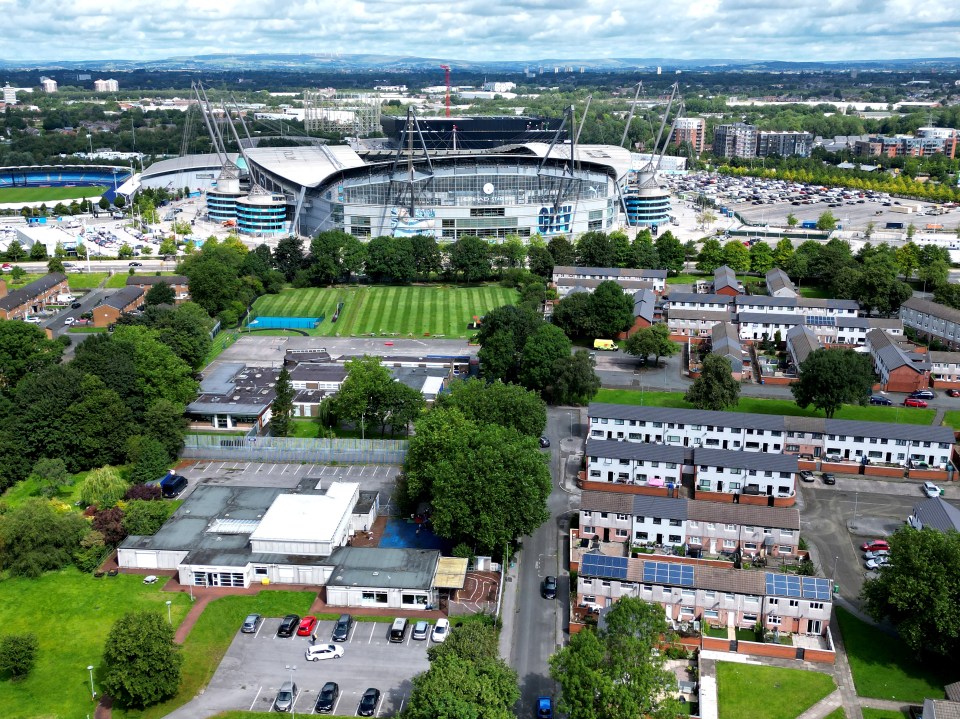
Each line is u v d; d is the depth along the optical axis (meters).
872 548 159.88
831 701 121.00
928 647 126.62
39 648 131.12
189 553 150.88
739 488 179.62
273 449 197.00
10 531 150.50
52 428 188.00
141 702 119.31
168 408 195.12
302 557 150.50
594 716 107.44
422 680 110.94
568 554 158.75
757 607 135.12
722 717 117.31
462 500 151.12
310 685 123.69
